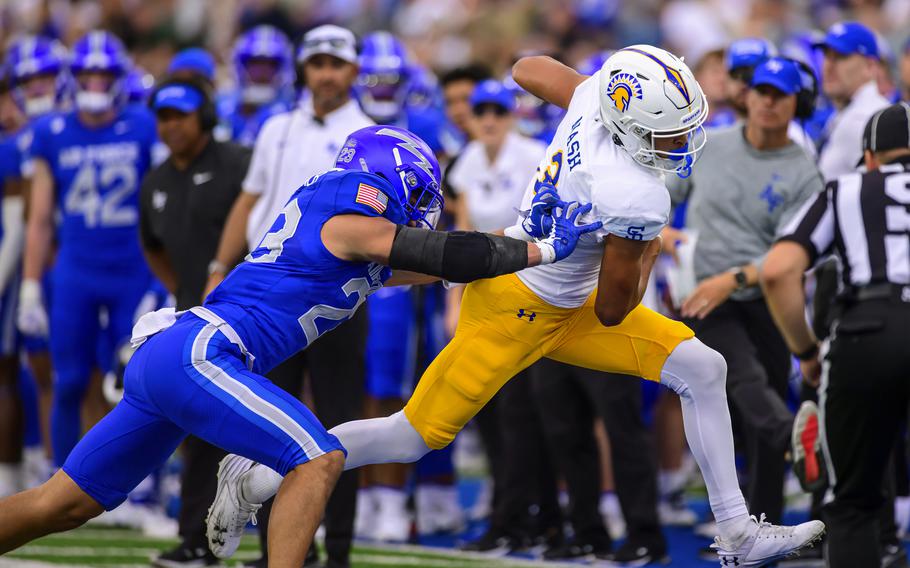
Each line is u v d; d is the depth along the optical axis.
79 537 23.50
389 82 26.73
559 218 14.22
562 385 21.67
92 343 25.36
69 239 25.16
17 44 29.59
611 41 44.19
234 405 13.83
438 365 15.54
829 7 40.81
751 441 19.14
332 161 19.81
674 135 13.85
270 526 13.68
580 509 21.92
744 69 21.14
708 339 19.70
